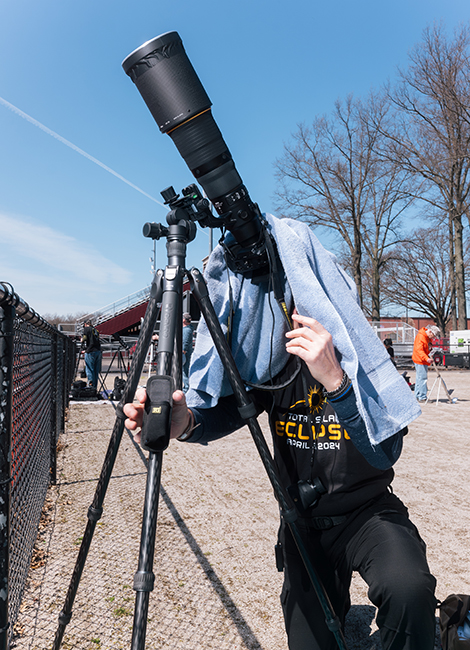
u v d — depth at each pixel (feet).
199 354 4.93
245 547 9.59
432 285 120.26
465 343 79.05
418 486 13.64
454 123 79.71
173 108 3.79
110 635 6.63
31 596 7.59
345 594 4.65
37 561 8.76
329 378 3.66
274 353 4.68
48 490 12.92
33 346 10.44
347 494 4.37
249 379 4.93
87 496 12.43
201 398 4.80
